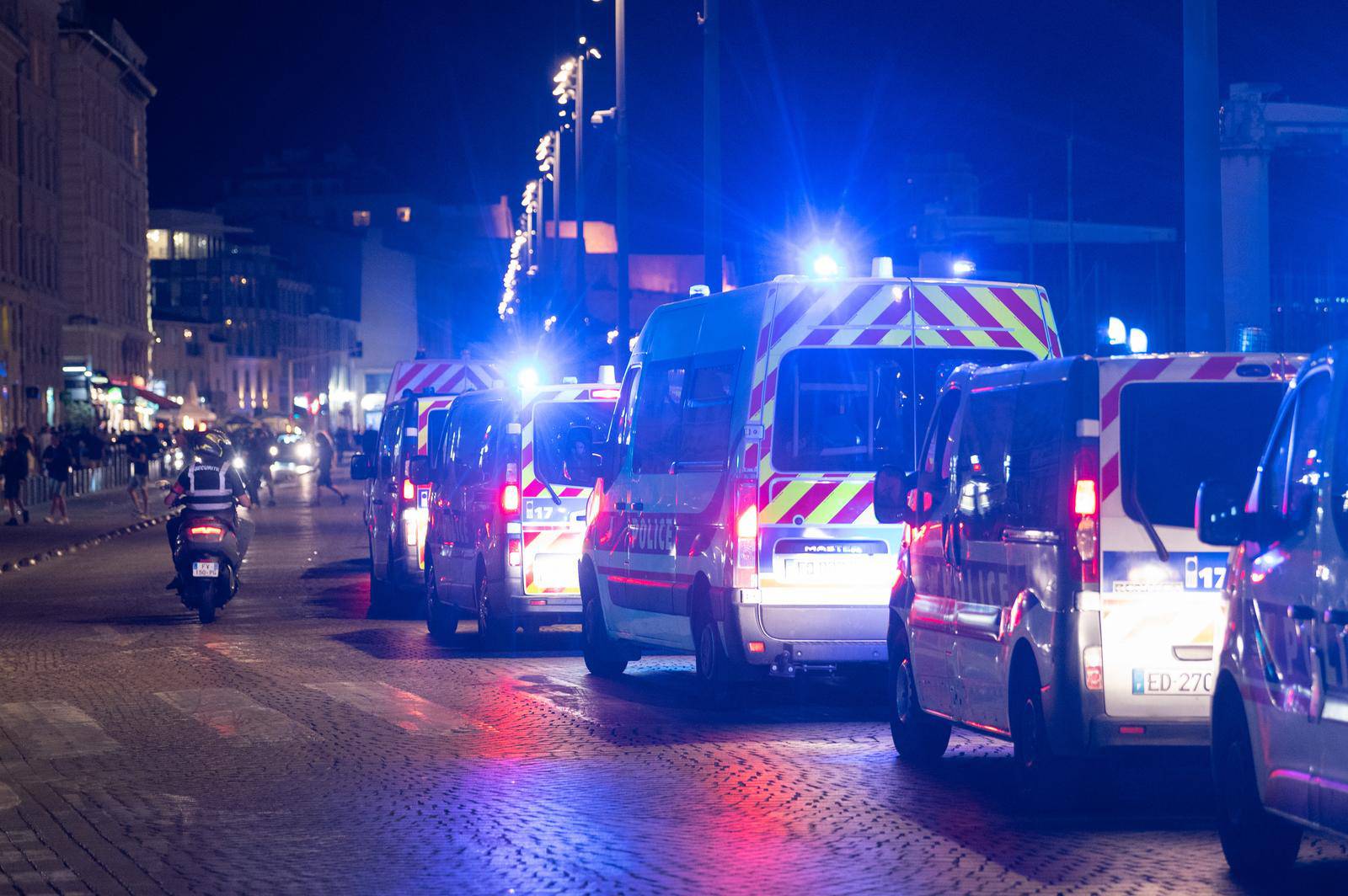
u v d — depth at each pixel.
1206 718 9.85
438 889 8.58
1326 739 7.73
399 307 178.12
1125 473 9.91
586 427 17.36
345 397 175.00
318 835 9.86
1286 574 8.19
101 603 25.59
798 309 14.02
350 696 15.77
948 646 11.48
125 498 64.06
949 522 11.60
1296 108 44.00
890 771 11.84
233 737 13.45
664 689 16.28
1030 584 10.30
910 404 14.09
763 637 14.00
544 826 10.05
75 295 98.25
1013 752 12.59
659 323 16.45
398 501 23.23
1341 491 7.76
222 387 150.12
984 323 14.20
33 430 83.75
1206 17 15.98
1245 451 9.96
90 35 97.38
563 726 13.96
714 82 29.06
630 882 8.68
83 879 8.81
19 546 37.94
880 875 8.76
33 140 86.31
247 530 23.17
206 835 9.91
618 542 16.69
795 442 14.02
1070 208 67.31
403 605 24.91
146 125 116.62
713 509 14.54
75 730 13.86
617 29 36.50
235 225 169.00
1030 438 10.46
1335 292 52.62
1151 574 9.87
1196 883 8.55
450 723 14.15
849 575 14.03
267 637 20.94
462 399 21.44
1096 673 9.84
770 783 11.39
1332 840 7.85
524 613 18.91
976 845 9.44
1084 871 8.81
